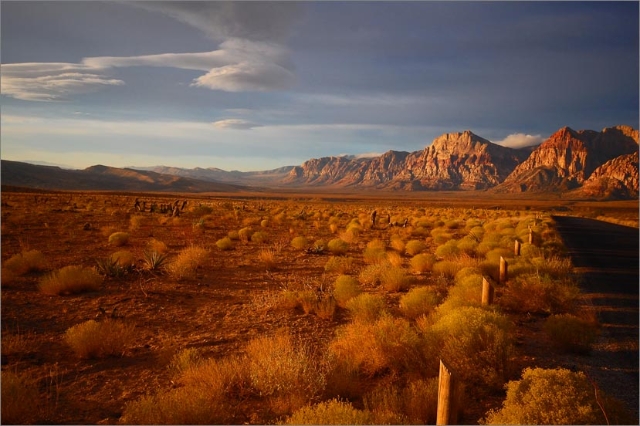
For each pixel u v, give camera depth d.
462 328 6.18
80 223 27.92
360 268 15.09
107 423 4.70
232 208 54.41
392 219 42.62
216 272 13.84
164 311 9.34
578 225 40.94
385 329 6.53
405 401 4.90
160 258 13.41
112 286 11.26
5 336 7.37
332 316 8.96
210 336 7.78
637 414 4.82
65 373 6.09
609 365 6.42
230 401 5.20
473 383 5.64
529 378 4.54
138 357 6.76
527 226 30.31
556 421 3.89
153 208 42.06
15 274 12.06
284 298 9.98
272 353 5.76
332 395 5.32
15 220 25.25
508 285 10.82
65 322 8.34
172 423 4.38
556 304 9.27
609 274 13.87
